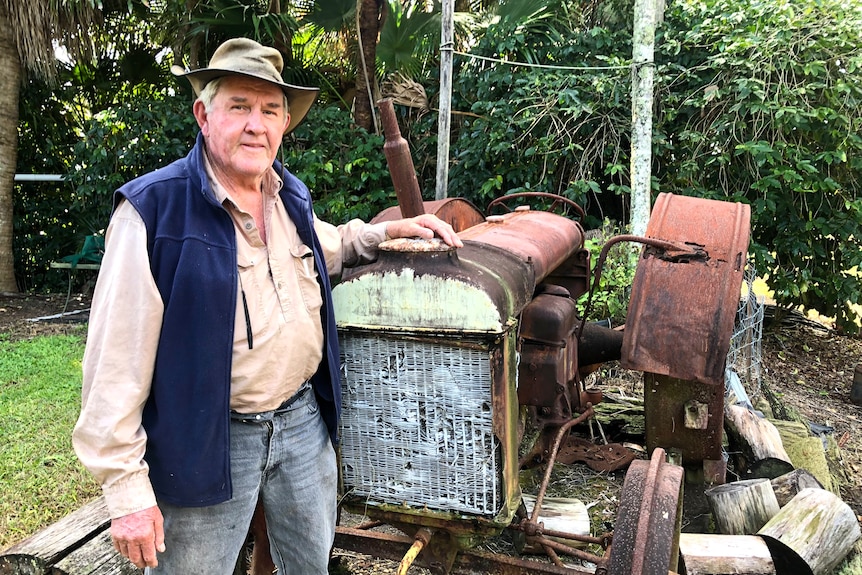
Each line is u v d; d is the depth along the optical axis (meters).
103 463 1.34
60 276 8.44
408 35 7.34
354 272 1.72
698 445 2.70
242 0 7.01
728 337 2.29
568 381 2.38
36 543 2.17
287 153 6.82
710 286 2.37
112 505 1.36
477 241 1.94
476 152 6.18
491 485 1.67
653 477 1.76
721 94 5.36
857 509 3.20
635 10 4.71
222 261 1.45
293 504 1.67
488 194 6.25
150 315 1.38
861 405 4.72
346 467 1.82
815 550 2.27
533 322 2.20
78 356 5.22
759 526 2.50
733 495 2.55
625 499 1.72
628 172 5.99
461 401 1.66
